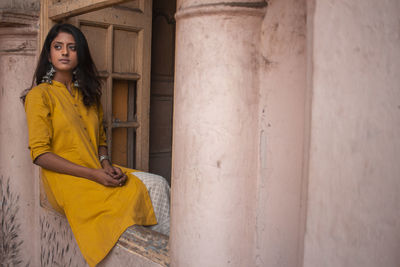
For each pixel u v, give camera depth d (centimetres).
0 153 275
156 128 330
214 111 122
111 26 257
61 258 232
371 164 86
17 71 264
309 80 100
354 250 91
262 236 126
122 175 201
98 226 187
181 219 133
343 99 91
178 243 135
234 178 123
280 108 120
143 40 276
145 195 203
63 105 212
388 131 83
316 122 98
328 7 94
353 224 90
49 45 220
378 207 86
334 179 94
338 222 94
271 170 123
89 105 230
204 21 122
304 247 102
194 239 129
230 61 120
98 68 256
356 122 89
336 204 94
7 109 268
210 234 125
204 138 124
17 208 271
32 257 271
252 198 126
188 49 127
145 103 283
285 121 119
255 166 125
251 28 121
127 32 271
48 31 242
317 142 98
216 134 122
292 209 119
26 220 270
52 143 210
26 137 267
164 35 327
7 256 277
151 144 327
